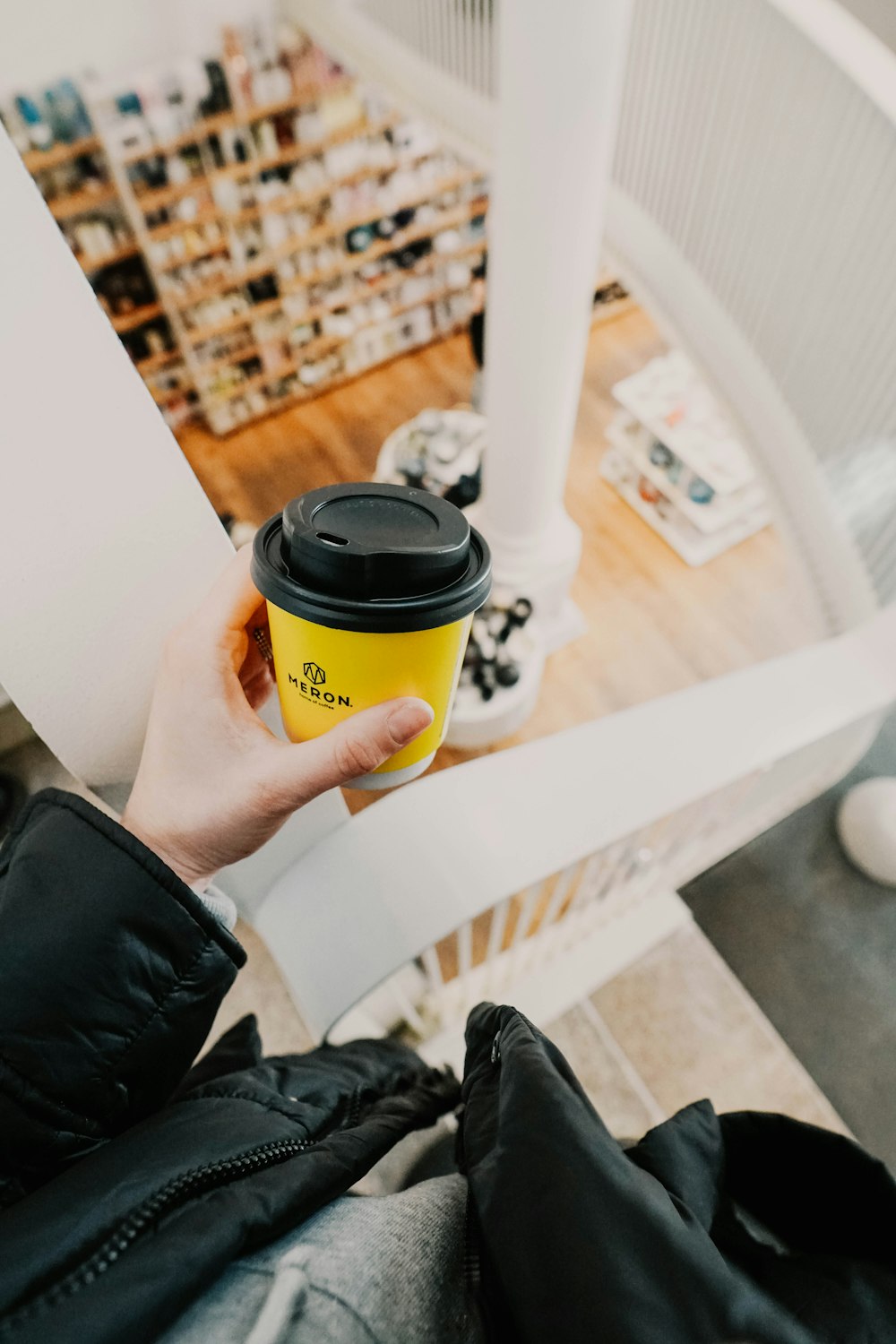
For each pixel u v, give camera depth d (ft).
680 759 3.04
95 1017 1.52
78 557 1.58
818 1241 1.87
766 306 6.52
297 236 12.91
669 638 10.82
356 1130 1.81
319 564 1.33
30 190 1.10
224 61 10.86
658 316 7.91
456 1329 1.40
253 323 13.29
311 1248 1.30
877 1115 6.51
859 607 7.45
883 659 3.54
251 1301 1.23
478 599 1.45
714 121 5.82
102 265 12.17
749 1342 1.20
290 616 1.43
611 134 4.97
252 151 11.73
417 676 1.55
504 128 4.91
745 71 5.31
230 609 1.71
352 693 1.57
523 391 6.69
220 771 1.73
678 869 6.37
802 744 3.26
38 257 1.16
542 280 5.71
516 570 8.75
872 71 4.44
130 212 11.66
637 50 6.09
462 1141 1.95
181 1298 1.15
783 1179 2.05
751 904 7.47
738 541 11.67
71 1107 1.53
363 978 2.78
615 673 10.48
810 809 8.04
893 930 7.38
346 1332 1.18
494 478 7.93
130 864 1.51
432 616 1.38
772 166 5.59
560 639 10.51
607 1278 1.25
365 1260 1.33
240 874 2.90
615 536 11.78
